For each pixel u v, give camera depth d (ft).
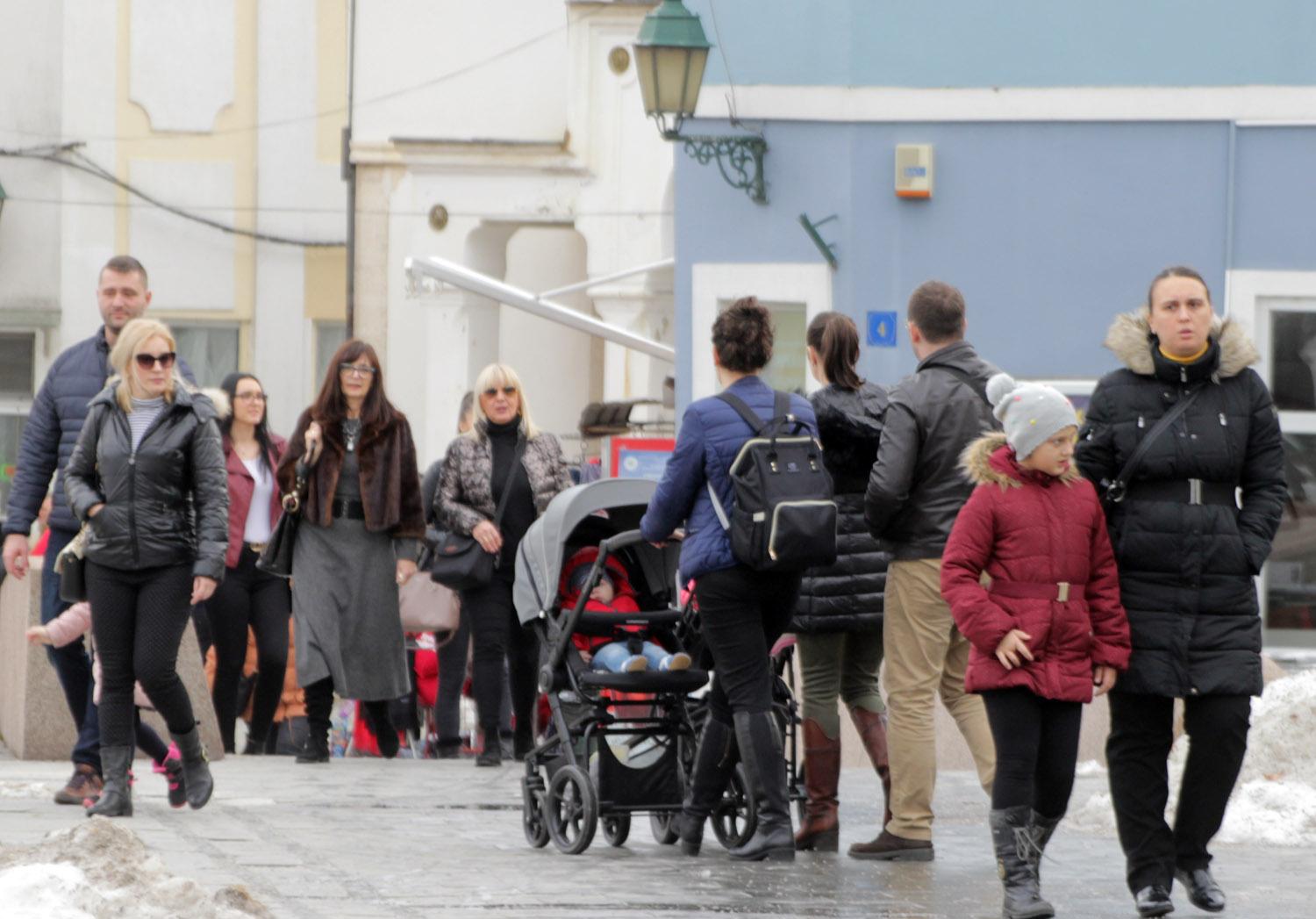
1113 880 86.07
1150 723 75.77
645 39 152.87
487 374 128.57
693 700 96.07
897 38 153.58
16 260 350.23
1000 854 74.95
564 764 92.89
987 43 152.56
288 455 130.00
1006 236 152.76
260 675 139.54
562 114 316.81
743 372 88.33
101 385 102.99
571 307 308.40
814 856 90.84
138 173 350.23
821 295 155.22
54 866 65.72
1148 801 75.51
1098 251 151.84
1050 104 151.84
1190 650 74.54
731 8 155.63
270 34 349.20
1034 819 75.97
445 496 128.57
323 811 104.53
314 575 129.70
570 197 284.20
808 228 153.89
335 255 351.05
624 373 273.54
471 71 317.42
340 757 141.49
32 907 63.57
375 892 78.33
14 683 136.87
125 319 103.24
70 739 131.95
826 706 92.53
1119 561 75.66
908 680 88.58
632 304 276.41
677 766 92.27
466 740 156.66
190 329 351.05
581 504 94.84
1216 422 75.10
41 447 103.86
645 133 282.15
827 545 83.97
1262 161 149.79
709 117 155.94
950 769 131.54
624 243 282.77
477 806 108.27
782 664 98.17
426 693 156.56
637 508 98.17
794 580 87.25
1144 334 76.07
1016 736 74.79
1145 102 150.82
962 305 88.74
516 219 286.46
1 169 350.02
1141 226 151.23
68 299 350.64
